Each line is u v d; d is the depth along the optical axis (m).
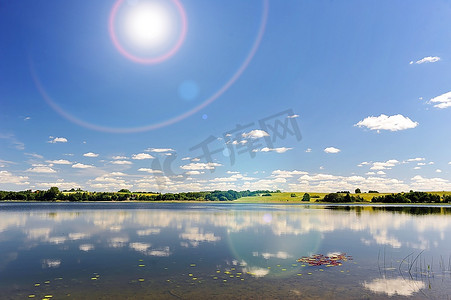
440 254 24.25
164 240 31.86
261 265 20.55
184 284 16.34
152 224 49.53
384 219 58.22
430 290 15.35
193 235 35.81
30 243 30.19
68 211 93.31
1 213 80.75
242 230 40.56
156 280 17.12
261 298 14.16
